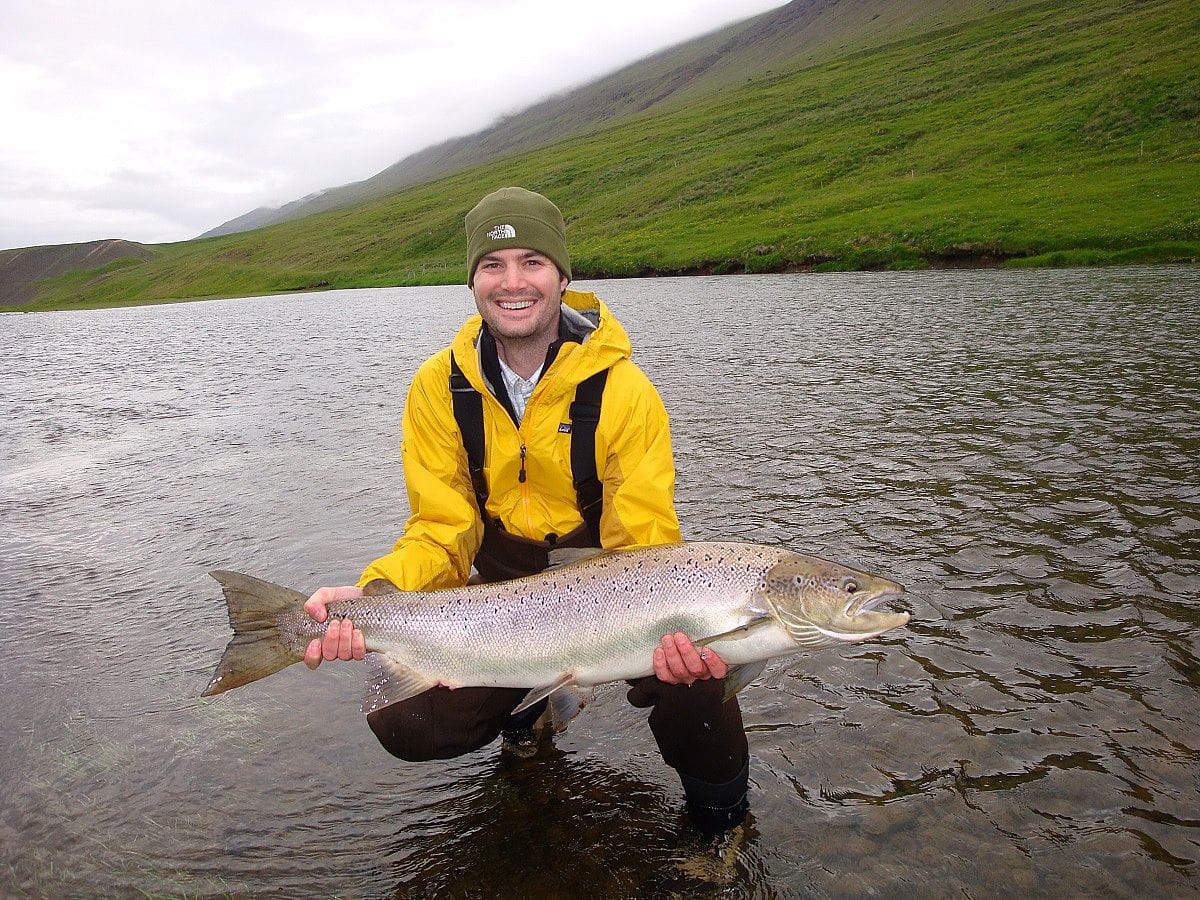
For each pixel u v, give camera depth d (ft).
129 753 15.23
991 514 23.72
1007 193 150.00
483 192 377.30
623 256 180.45
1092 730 14.21
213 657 18.57
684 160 289.94
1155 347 46.47
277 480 32.01
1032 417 33.78
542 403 13.06
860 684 16.14
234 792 14.10
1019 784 13.08
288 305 179.11
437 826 13.12
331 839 12.92
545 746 15.10
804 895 11.28
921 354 50.83
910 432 33.09
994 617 18.08
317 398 50.37
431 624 12.92
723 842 12.37
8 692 17.42
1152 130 165.37
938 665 16.52
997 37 321.73
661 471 13.24
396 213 411.13
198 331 117.50
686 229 197.57
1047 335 53.67
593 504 13.65
